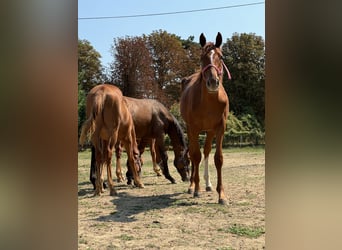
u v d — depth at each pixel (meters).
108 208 4.65
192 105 4.87
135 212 4.40
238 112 28.23
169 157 13.55
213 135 5.66
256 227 3.61
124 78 28.11
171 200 5.17
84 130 5.25
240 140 20.59
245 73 28.34
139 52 28.08
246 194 5.51
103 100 5.41
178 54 30.92
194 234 3.40
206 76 4.38
